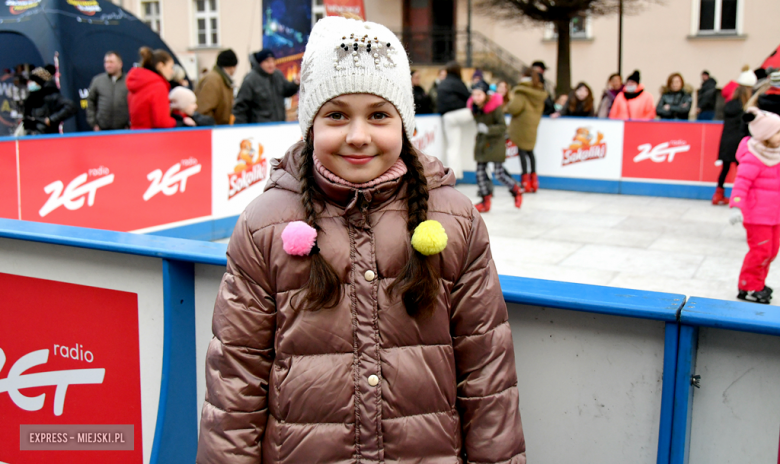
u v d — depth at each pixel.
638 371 1.63
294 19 14.65
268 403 1.54
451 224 1.53
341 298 1.49
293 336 1.48
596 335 1.67
